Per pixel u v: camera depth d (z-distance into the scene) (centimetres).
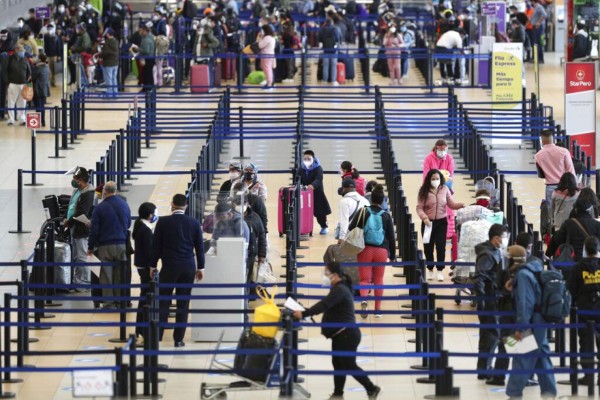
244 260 4069
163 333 4144
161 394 3531
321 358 3847
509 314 3484
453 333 4088
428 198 4650
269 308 3503
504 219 4516
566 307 3431
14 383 3644
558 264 3984
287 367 3166
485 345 3653
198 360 3838
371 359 3844
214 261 4053
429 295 3625
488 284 3884
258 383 3453
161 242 4006
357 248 4222
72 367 3469
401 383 3641
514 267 3481
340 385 3503
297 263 4181
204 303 4025
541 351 3400
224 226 4072
